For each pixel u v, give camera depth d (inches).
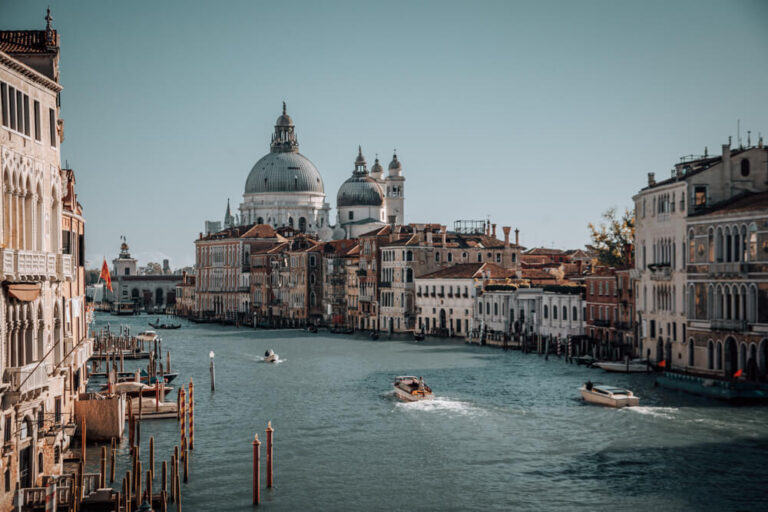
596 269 4436.5
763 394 2645.2
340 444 2239.2
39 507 1460.4
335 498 1792.6
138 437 2100.1
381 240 6067.9
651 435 2253.9
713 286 2967.5
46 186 1587.1
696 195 3157.0
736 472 1924.2
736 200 3093.0
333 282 6697.8
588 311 4037.9
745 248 2837.1
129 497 1558.8
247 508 1729.8
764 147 3213.6
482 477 1925.4
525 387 3085.6
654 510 1702.8
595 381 3164.4
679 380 2908.5
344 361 4104.3
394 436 2320.4
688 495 1781.5
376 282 6067.9
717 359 2957.7
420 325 5610.2
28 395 1453.0
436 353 4397.1
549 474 1937.7
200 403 2866.6
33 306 1505.9
